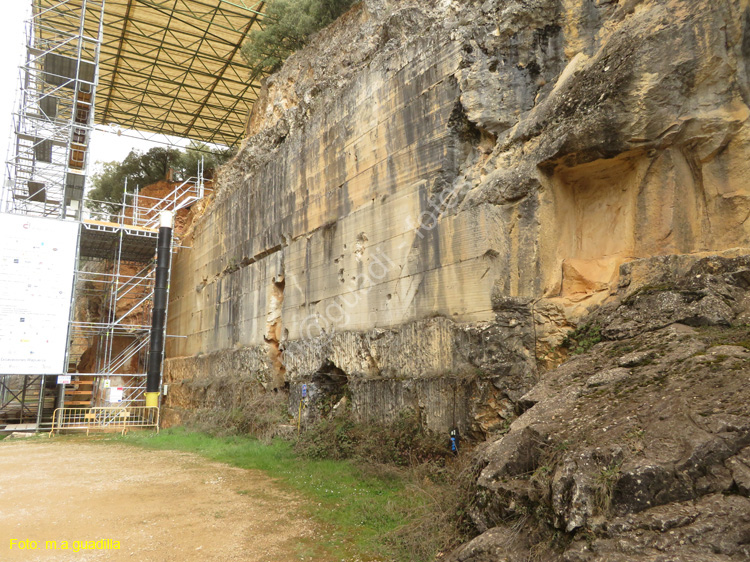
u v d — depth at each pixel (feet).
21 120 72.18
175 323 84.28
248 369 55.52
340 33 52.80
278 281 51.98
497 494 15.03
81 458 41.50
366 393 34.99
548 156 25.49
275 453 38.24
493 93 29.91
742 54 21.31
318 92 48.73
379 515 21.85
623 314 20.93
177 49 90.07
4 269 61.52
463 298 28.94
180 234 104.73
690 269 20.52
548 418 16.39
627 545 11.11
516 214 26.89
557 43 28.89
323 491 27.07
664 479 11.96
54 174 76.33
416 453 28.50
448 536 16.66
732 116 21.31
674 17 22.62
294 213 49.42
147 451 44.70
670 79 22.13
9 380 107.76
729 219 21.42
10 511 25.04
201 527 21.76
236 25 84.28
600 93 23.86
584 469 13.12
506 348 25.63
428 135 33.06
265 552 18.70
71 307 65.16
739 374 13.93
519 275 26.37
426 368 30.48
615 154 23.77
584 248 26.35
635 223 23.57
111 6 79.51
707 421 12.74
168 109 110.22
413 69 34.99
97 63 74.79
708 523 10.78
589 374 18.49
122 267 102.32
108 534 21.07
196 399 65.26
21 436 59.72
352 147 40.96
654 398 14.66
